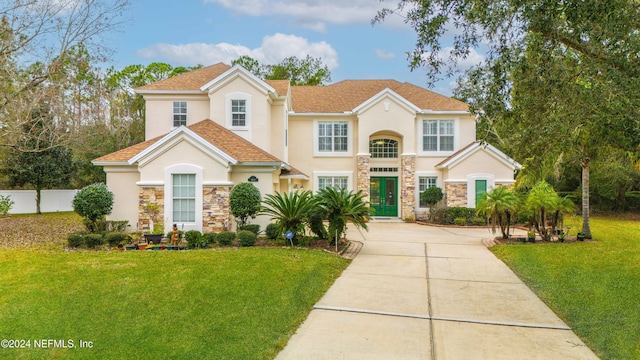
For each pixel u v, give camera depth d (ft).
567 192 103.30
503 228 48.88
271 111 68.03
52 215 84.94
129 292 24.61
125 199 52.70
